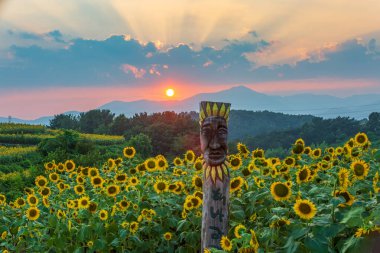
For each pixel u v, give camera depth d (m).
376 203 5.02
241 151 9.53
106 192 8.24
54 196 9.71
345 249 3.53
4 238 7.92
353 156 7.78
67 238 7.62
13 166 31.64
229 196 6.85
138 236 7.72
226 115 6.79
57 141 35.56
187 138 68.19
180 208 7.93
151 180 9.09
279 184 5.07
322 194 5.92
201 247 6.89
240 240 4.33
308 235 4.41
